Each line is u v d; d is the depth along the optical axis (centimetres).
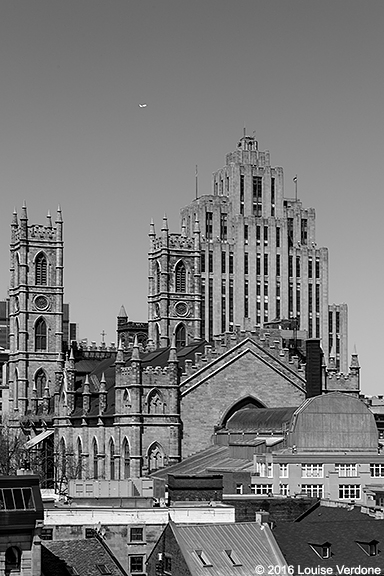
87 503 13412
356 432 18488
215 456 19688
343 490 17638
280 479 17450
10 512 10056
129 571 12481
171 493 15475
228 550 11512
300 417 18362
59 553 11312
